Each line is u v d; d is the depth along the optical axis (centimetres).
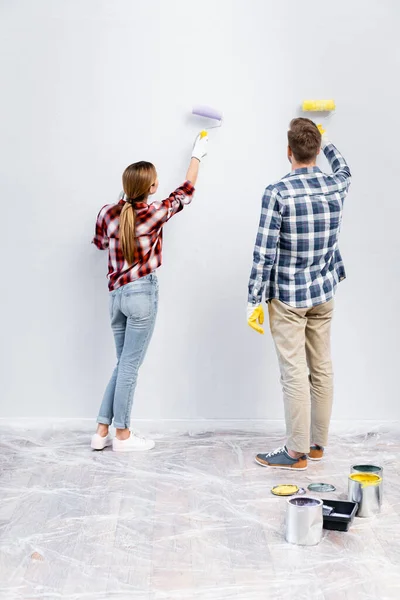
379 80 358
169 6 354
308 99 358
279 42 355
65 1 354
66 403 378
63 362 376
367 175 363
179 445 358
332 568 236
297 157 313
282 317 320
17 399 378
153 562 240
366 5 354
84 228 367
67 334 374
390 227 367
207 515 276
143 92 358
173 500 289
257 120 359
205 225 366
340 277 337
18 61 357
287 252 315
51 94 358
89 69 357
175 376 377
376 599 218
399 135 361
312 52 356
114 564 239
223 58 356
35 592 222
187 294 371
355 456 344
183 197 342
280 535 259
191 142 360
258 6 354
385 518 273
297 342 320
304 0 354
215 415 379
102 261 369
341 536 259
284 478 315
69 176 363
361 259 369
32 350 375
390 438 371
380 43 355
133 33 355
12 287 371
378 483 275
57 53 356
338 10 354
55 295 372
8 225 367
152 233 333
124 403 345
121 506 283
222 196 364
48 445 357
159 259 340
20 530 262
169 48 356
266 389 377
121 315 345
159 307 372
